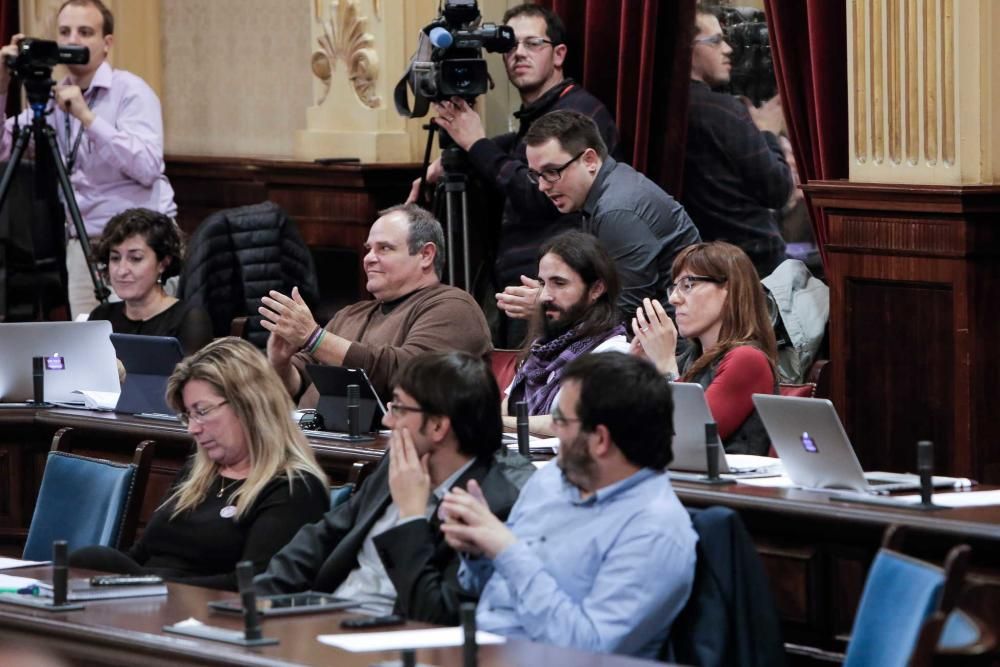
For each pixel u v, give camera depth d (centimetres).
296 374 973
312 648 546
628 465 613
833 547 695
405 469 656
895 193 984
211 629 568
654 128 1200
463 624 516
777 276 1133
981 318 971
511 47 1123
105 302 1122
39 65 1205
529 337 923
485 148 1126
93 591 634
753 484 736
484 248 1173
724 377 812
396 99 1166
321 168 1345
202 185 1573
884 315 1011
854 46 1028
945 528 644
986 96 970
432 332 952
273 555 738
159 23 1623
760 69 1192
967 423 971
